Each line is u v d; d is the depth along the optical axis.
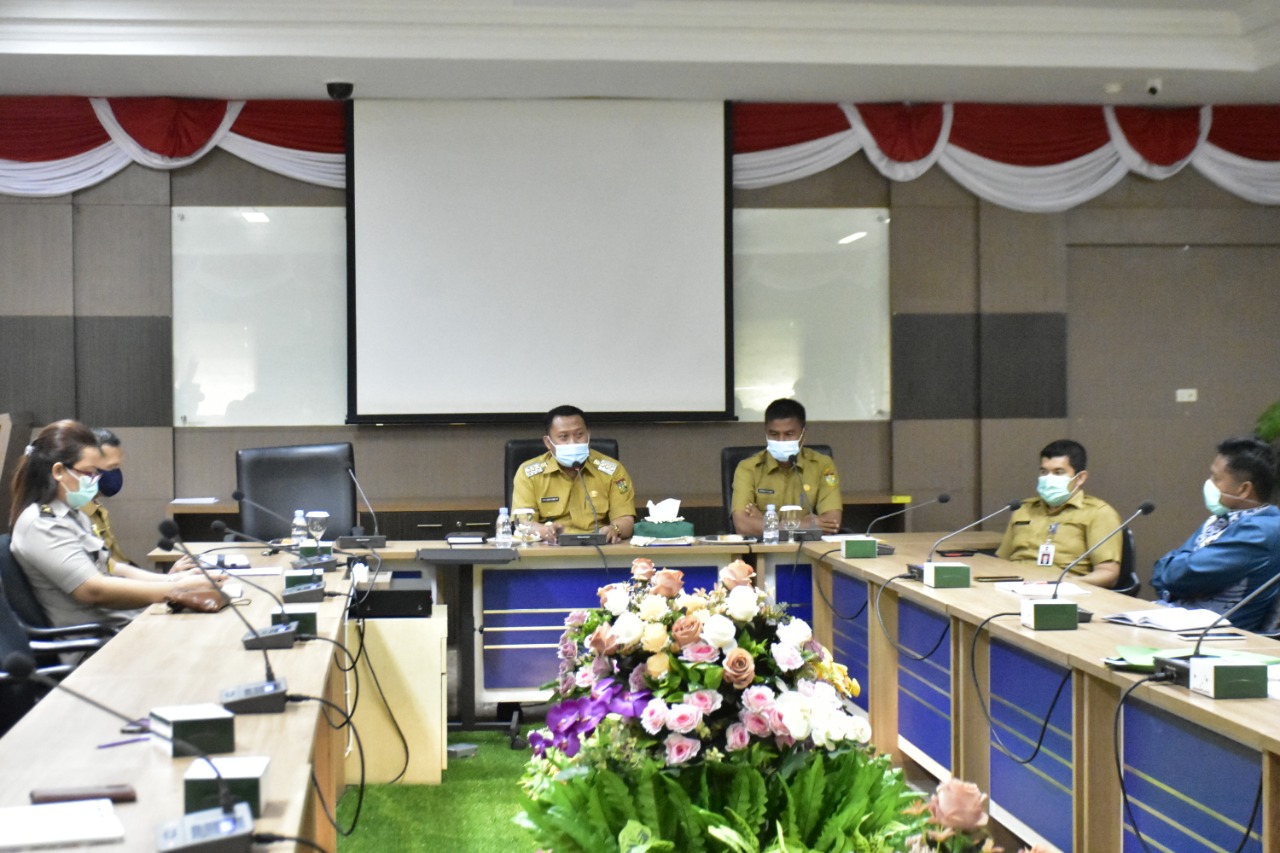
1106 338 6.56
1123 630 2.80
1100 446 6.57
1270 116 6.39
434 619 3.67
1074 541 4.18
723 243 6.19
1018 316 6.40
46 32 5.19
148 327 6.04
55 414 5.99
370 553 4.15
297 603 3.15
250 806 1.49
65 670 3.03
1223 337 6.62
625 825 2.01
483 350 6.11
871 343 6.43
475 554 4.05
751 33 5.47
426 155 6.05
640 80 5.79
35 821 1.42
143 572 3.76
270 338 6.14
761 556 4.40
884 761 2.13
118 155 5.96
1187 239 6.52
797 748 2.06
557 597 4.26
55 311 5.98
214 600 2.98
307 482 4.66
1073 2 5.42
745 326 6.37
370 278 6.04
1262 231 6.56
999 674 3.03
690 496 6.30
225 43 5.27
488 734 4.23
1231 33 5.62
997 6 5.46
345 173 6.07
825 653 2.23
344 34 5.31
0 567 3.33
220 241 6.11
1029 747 2.85
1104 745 2.48
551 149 6.11
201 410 6.12
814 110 6.24
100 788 1.54
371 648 3.65
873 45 5.53
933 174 6.38
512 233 6.11
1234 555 3.50
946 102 6.27
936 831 1.84
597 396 6.16
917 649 3.63
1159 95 6.14
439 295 6.07
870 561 4.04
